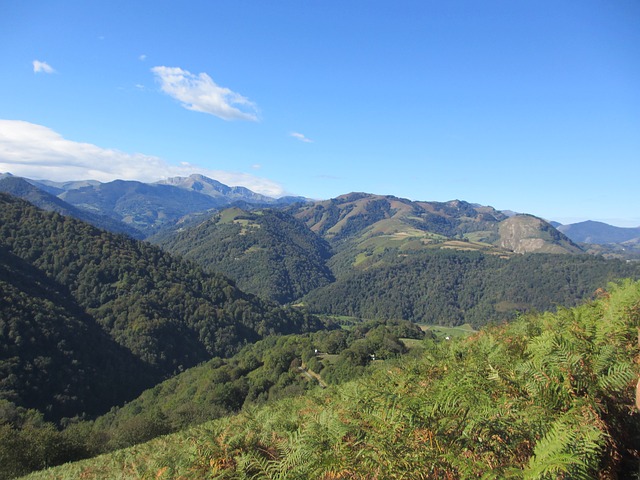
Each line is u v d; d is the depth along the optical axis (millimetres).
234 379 57844
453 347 6652
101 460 13094
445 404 3742
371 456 3271
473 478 2744
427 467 3033
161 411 41781
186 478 5105
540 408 3186
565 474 2434
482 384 3918
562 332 4730
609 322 4535
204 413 40125
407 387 5379
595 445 2508
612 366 3268
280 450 4789
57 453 25453
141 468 7359
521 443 2977
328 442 3912
